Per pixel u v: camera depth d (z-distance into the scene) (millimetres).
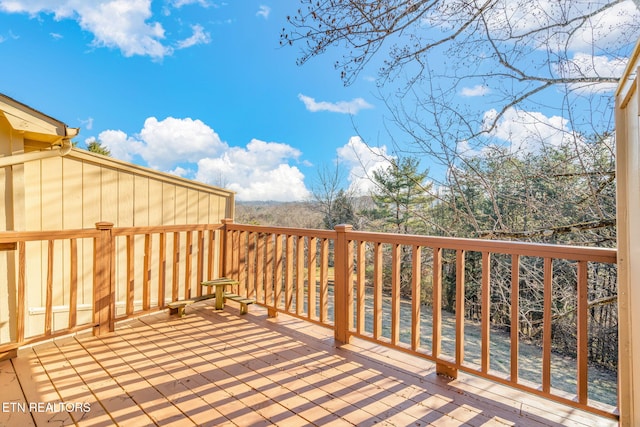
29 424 1883
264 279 3848
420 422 1919
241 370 2559
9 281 2971
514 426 1878
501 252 2111
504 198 5098
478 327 7953
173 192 4852
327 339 3184
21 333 2752
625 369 1670
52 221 3803
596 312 5246
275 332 3375
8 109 2787
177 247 3926
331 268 10766
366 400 2150
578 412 2012
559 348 6578
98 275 3270
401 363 2684
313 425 1892
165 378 2430
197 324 3605
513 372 2070
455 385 2338
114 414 1985
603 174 3730
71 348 2959
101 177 4176
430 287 9648
